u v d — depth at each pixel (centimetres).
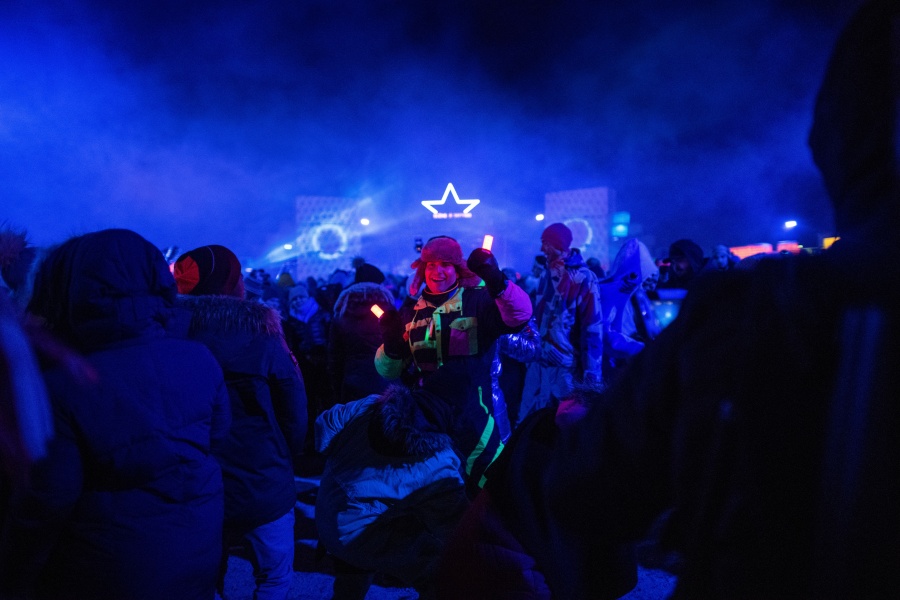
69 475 170
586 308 454
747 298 70
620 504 87
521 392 489
